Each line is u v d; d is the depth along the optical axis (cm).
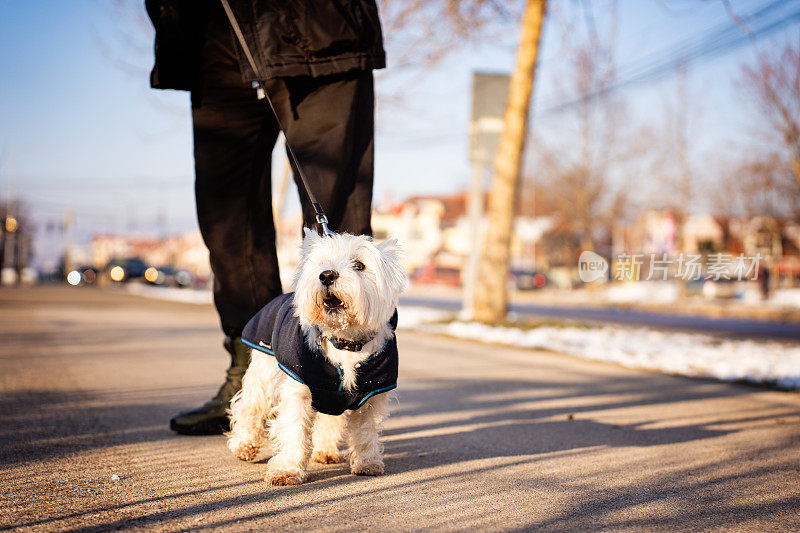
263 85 353
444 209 6650
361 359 299
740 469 346
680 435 434
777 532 252
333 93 349
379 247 307
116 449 353
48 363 703
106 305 1906
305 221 352
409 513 261
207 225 389
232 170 386
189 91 383
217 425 392
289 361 298
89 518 245
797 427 471
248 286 394
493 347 1012
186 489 287
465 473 324
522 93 1269
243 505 266
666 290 3428
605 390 628
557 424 457
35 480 292
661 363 822
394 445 384
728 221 3388
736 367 794
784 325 1858
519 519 257
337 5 336
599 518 262
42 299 2117
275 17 334
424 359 834
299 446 302
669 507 279
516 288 4569
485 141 1456
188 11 359
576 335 1161
